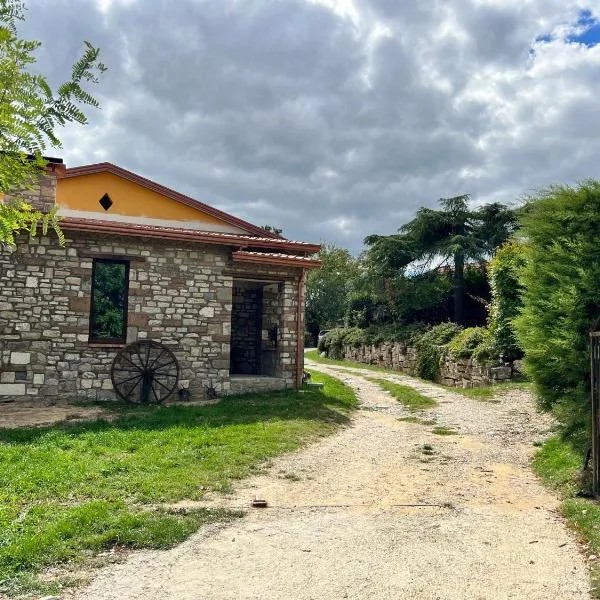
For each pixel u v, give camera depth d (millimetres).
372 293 26516
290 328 14844
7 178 2047
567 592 4316
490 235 23828
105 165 15758
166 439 9156
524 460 8750
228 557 4930
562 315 7223
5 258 12281
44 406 12211
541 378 7633
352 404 13984
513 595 4270
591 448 6879
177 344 13500
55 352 12523
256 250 15516
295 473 7793
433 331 21438
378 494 6965
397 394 15922
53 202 11906
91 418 10938
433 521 5953
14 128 1924
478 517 6105
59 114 1979
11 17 1903
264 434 9727
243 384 14164
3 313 12227
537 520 6008
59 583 4355
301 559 4906
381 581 4496
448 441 10086
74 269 12719
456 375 18438
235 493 6836
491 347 16750
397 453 9172
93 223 12516
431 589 4367
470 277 24625
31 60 1921
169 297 13500
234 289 17344
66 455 7898
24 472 7027
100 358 12836
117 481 6926
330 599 4199
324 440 9984
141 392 12977
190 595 4234
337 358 31375
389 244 24969
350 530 5648
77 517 5531
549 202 7391
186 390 13398
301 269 14953
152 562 4805
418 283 24969
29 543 4871
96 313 16297
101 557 4875
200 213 16922
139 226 13008
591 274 6746
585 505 6164
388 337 25141
